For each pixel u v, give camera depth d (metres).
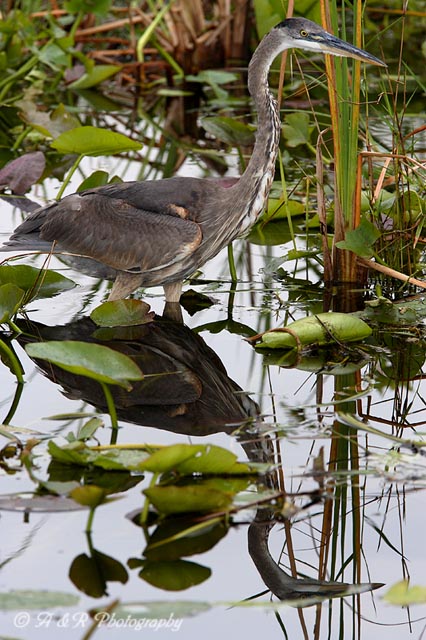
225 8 20.97
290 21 10.76
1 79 20.12
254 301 11.70
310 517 6.98
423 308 10.98
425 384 9.33
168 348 10.18
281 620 6.05
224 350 10.14
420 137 16.80
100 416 8.50
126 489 7.16
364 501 7.16
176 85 20.98
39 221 11.55
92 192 11.31
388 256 12.10
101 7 19.23
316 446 7.90
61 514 6.80
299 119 15.38
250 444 7.92
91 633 5.54
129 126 18.69
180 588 6.06
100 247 10.91
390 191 13.82
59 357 7.72
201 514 6.79
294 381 9.35
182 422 8.38
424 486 7.28
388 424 8.43
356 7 10.62
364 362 9.81
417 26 22.19
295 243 12.85
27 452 7.64
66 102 19.78
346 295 11.73
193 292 12.01
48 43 18.95
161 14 20.44
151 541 6.50
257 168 11.14
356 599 6.25
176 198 11.03
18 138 17.12
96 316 10.39
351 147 11.05
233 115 19.17
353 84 10.75
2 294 10.08
